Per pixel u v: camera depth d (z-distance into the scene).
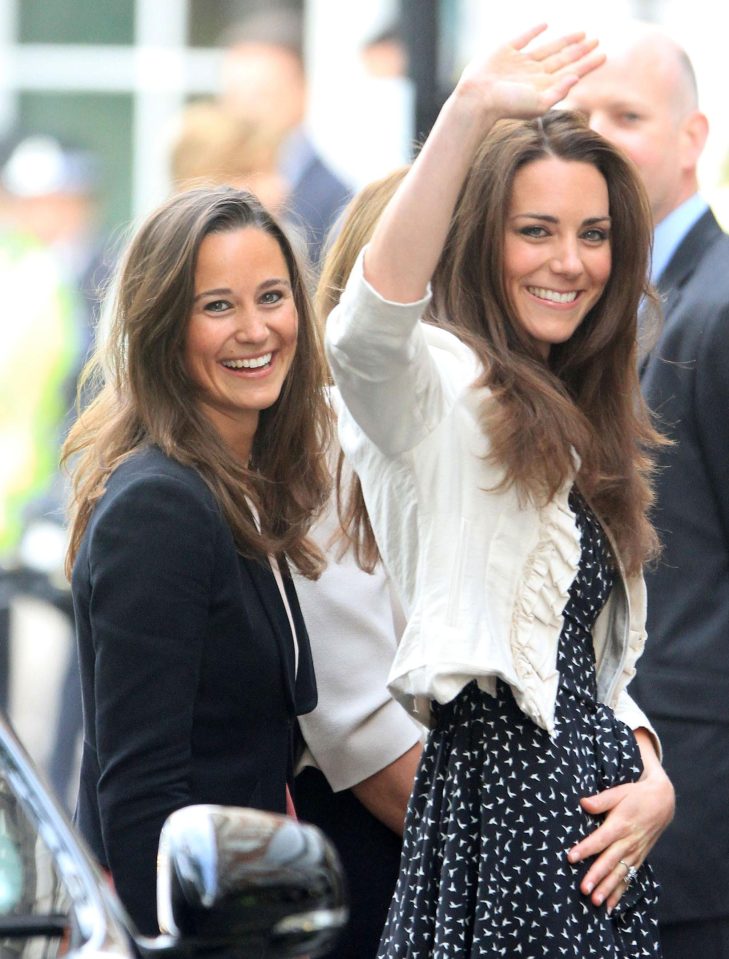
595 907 11.89
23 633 31.55
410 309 11.31
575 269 12.30
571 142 12.44
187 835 9.45
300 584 13.69
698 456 16.25
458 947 11.78
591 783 12.06
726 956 16.03
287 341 12.58
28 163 31.41
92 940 9.01
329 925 9.39
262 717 12.16
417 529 11.91
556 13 38.34
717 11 37.28
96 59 45.59
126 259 12.48
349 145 37.50
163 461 12.01
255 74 30.84
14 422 27.92
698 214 17.53
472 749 11.98
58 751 26.67
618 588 12.75
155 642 11.57
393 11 35.91
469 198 12.35
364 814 14.00
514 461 11.76
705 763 15.97
